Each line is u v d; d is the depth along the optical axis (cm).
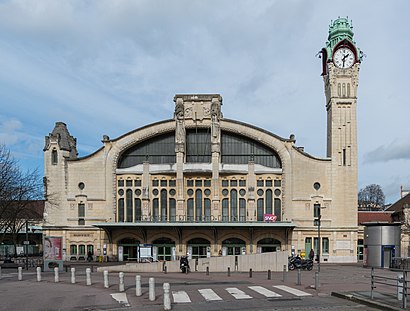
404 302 1816
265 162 6831
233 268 4509
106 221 6644
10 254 8869
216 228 6494
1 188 5125
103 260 6538
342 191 6538
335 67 6669
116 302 2195
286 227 6319
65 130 6962
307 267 4806
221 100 6906
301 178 6588
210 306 2039
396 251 5178
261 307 1998
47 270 4559
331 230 6475
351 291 2470
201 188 6688
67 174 6775
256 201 6631
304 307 1988
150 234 6594
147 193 6631
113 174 6719
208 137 6912
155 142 6944
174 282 3250
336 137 6600
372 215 8650
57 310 2003
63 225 6681
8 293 2652
